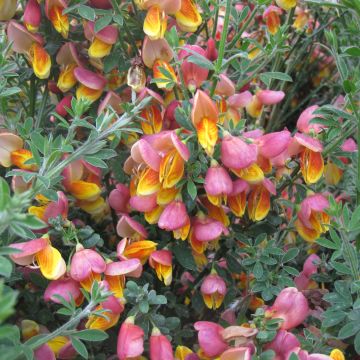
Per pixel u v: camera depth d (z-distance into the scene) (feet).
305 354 0.64
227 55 0.95
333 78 1.29
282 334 0.66
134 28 0.89
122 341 0.66
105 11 0.81
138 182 0.77
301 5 1.19
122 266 0.69
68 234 0.70
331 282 0.85
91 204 0.83
